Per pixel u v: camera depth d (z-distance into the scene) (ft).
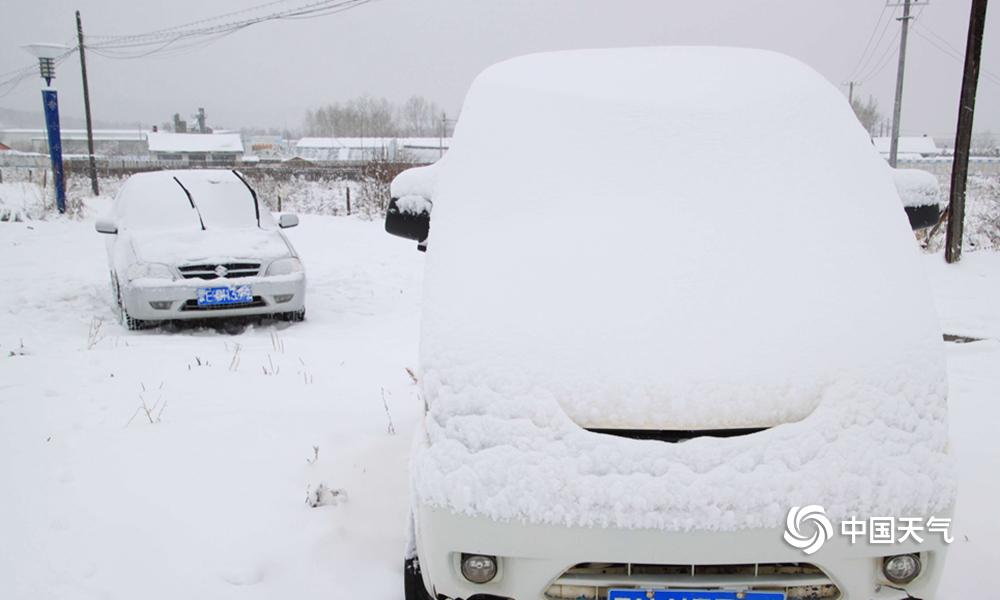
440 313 7.84
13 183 93.35
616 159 8.92
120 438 14.23
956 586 9.35
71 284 33.14
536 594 6.90
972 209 61.77
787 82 9.80
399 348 22.45
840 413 6.98
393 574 9.76
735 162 8.83
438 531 6.96
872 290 7.88
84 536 10.59
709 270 7.88
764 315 7.54
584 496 6.67
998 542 10.44
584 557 6.73
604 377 7.09
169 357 20.47
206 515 11.23
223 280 24.09
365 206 75.97
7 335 23.56
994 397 17.42
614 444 6.80
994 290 32.04
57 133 66.33
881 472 6.84
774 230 8.28
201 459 13.25
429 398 7.43
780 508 6.63
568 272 7.91
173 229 26.07
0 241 48.06
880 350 7.36
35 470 12.73
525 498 6.72
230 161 242.58
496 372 7.17
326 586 9.51
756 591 6.87
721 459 6.75
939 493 6.92
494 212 8.72
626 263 7.95
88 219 65.10
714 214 8.38
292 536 10.64
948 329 25.03
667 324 7.43
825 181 8.80
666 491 6.64
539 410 6.95
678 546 6.66
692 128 9.12
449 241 8.60
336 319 27.58
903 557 7.01
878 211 8.73
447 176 9.43
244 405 16.35
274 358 20.74
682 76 9.91
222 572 9.74
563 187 8.76
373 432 14.69
